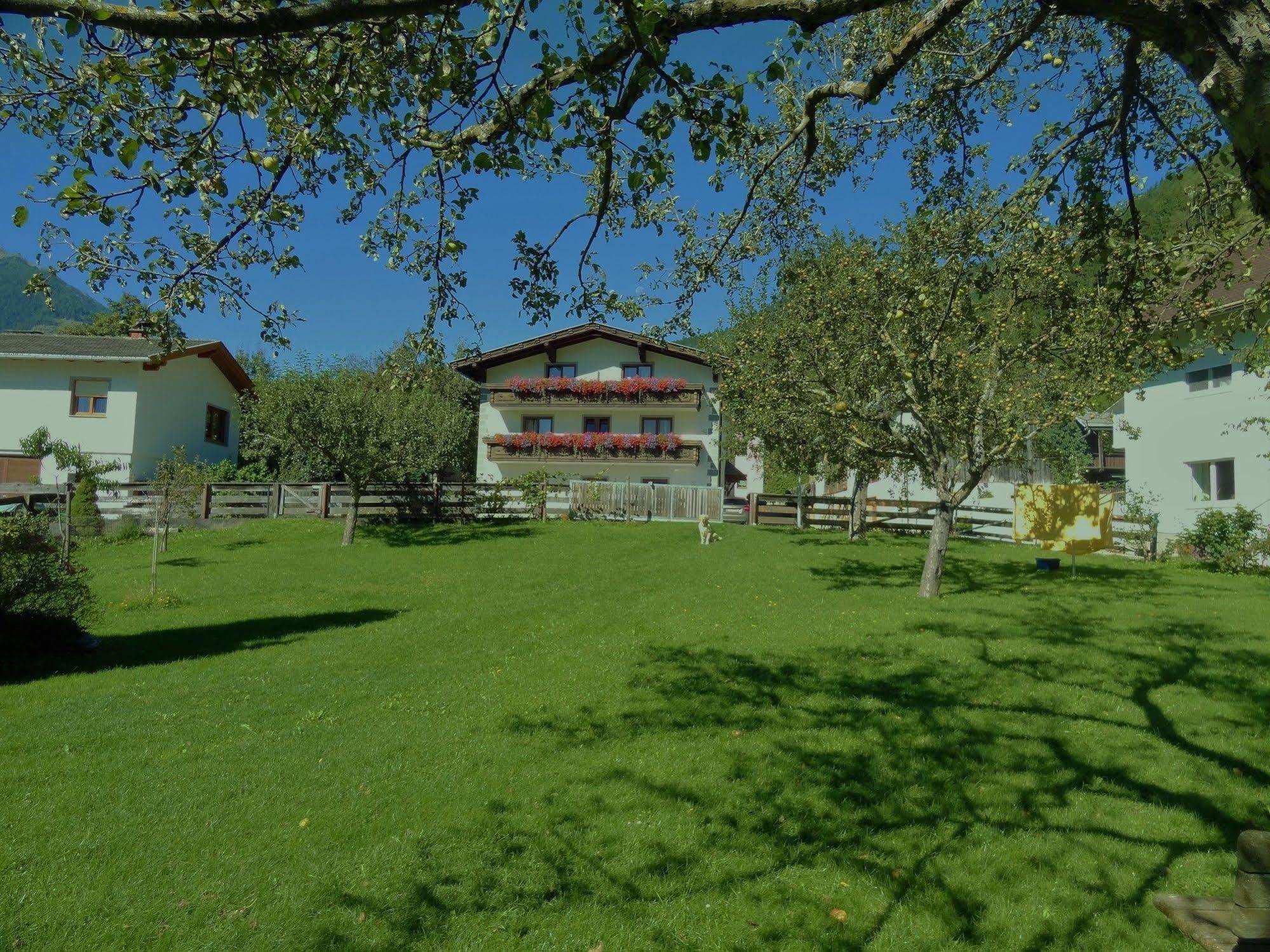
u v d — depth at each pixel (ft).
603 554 67.31
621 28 11.63
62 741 23.70
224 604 48.16
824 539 77.15
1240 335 57.31
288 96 14.33
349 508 75.61
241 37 10.45
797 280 24.80
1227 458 60.18
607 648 34.06
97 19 10.09
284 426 73.61
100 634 40.06
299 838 17.38
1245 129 6.94
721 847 17.04
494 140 14.74
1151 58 16.42
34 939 13.66
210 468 102.53
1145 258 16.12
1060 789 19.52
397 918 14.44
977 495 96.68
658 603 44.27
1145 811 18.35
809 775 20.51
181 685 30.25
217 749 22.82
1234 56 6.86
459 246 16.39
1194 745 21.85
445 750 22.57
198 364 110.52
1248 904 8.80
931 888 15.49
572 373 122.83
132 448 96.53
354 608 46.26
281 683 30.19
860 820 18.20
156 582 53.98
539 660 32.68
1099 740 22.41
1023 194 16.16
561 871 16.10
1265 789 19.20
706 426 120.06
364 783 20.30
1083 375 38.75
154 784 20.25
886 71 12.94
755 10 10.59
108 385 97.14
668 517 96.94
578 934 14.07
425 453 75.66
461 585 53.93
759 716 24.82
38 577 34.73
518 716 25.53
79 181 12.93
